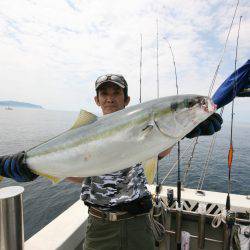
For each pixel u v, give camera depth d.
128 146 2.09
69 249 2.94
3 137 32.88
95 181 2.58
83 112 2.30
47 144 2.40
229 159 3.34
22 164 2.44
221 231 3.57
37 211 10.28
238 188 13.16
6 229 2.10
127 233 2.49
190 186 12.91
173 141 2.12
